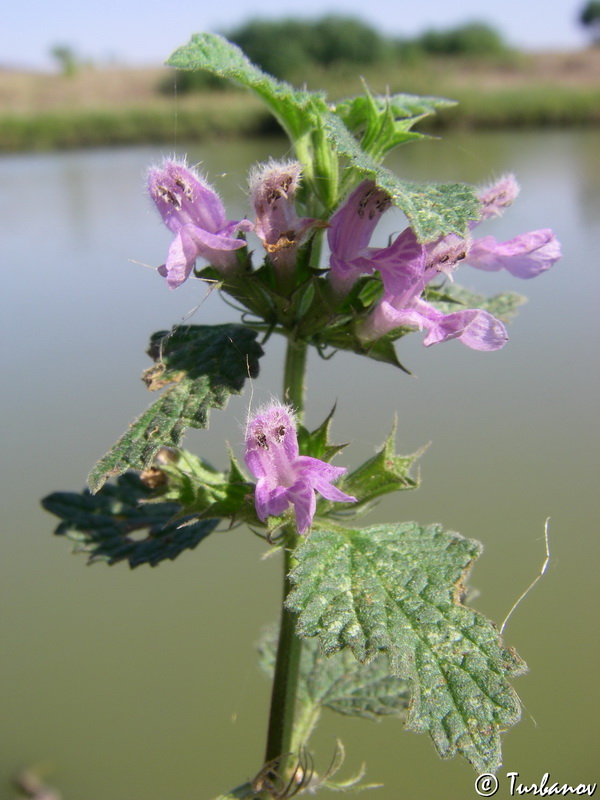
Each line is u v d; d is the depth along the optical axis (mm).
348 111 81
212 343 74
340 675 105
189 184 74
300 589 66
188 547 91
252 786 83
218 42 74
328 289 74
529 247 84
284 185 72
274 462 71
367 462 79
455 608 65
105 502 97
